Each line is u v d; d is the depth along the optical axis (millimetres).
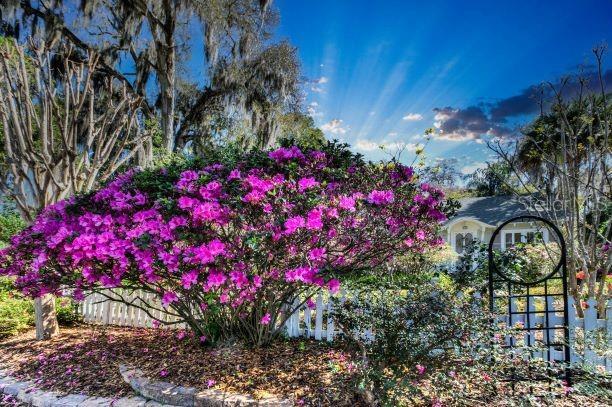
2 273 3619
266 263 3307
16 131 5023
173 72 15586
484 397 2762
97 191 3916
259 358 3582
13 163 5043
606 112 4715
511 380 2822
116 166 6008
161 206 3197
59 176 5238
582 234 4754
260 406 2742
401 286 3791
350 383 2875
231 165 3605
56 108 5148
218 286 3271
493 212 16984
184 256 3055
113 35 14891
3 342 4953
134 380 3254
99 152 5637
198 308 3924
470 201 18453
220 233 3287
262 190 3148
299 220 2955
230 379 3176
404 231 3641
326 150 3781
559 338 3584
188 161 3938
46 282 3547
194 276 3092
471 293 3617
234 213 3178
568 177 4691
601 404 2725
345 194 3436
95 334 5039
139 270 3361
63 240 3219
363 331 3451
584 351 3264
